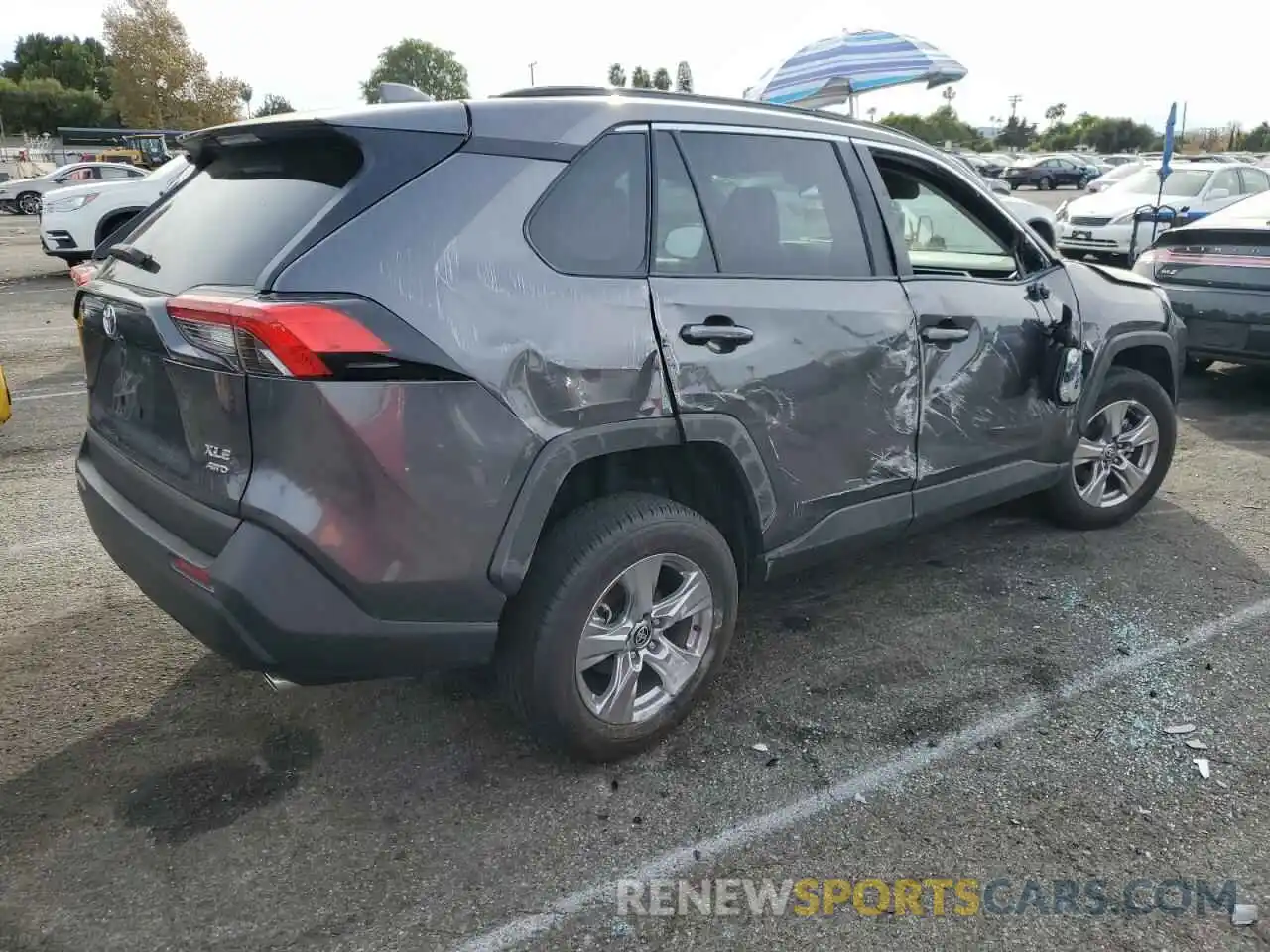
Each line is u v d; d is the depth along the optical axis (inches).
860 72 453.4
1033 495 183.5
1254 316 250.4
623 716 110.3
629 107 108.7
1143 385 174.4
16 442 241.0
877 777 109.9
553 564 102.0
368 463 87.4
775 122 122.3
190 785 108.5
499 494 94.3
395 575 91.0
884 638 141.6
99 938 87.2
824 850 98.7
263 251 92.4
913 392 131.6
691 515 111.5
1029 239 155.2
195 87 2000.5
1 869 95.5
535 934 88.3
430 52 3137.3
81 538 179.3
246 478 88.7
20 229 943.7
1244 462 220.5
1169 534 178.7
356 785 108.8
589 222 102.3
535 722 105.9
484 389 92.1
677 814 104.2
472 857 97.8
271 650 89.4
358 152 93.4
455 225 93.0
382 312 87.4
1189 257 265.1
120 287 107.7
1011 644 139.3
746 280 113.7
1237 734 116.9
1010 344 145.3
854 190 129.0
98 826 101.8
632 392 102.0
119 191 550.3
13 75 3688.5
